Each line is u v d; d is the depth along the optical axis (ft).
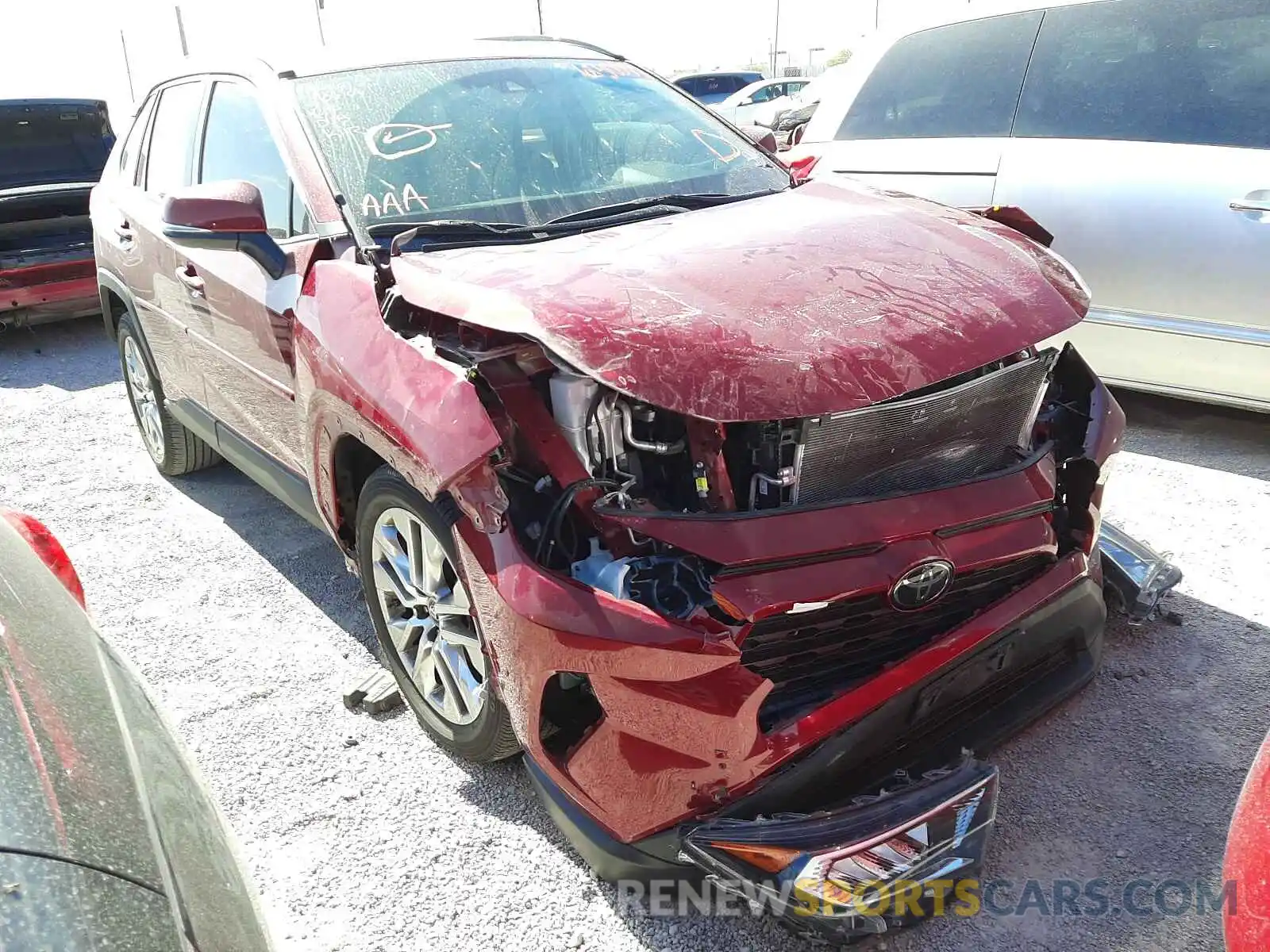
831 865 6.00
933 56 16.30
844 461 6.90
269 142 10.40
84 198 24.12
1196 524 12.05
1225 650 9.70
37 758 3.93
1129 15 14.21
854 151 17.10
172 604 11.82
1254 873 5.12
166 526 14.03
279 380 9.90
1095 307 14.55
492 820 8.16
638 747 6.34
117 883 3.64
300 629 11.15
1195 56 13.64
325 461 8.94
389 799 8.45
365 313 8.09
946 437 7.38
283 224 10.10
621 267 7.59
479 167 9.82
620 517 6.47
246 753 9.10
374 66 10.71
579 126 10.64
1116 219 14.06
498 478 6.71
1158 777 8.16
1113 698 9.15
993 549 7.16
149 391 14.92
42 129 27.45
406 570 8.54
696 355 6.47
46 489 15.56
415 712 9.12
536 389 7.18
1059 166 14.55
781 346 6.64
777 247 8.01
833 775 6.58
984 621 7.07
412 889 7.52
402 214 9.23
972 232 8.60
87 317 26.58
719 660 6.07
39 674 4.45
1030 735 8.75
